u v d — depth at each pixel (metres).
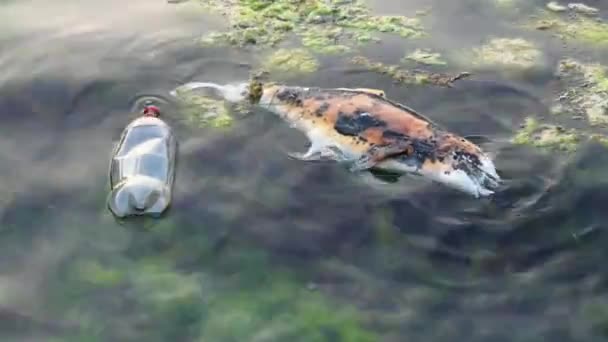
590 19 7.01
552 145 5.47
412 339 4.27
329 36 6.65
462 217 4.93
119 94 5.91
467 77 6.14
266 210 4.99
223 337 4.28
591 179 5.19
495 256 4.72
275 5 7.07
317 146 5.36
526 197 5.06
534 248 4.77
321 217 4.95
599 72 6.25
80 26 6.78
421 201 5.02
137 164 5.09
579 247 4.78
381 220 4.91
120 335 4.26
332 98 5.50
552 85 6.10
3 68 6.20
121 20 6.87
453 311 4.41
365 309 4.43
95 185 5.17
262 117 5.65
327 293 4.52
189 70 6.18
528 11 7.13
